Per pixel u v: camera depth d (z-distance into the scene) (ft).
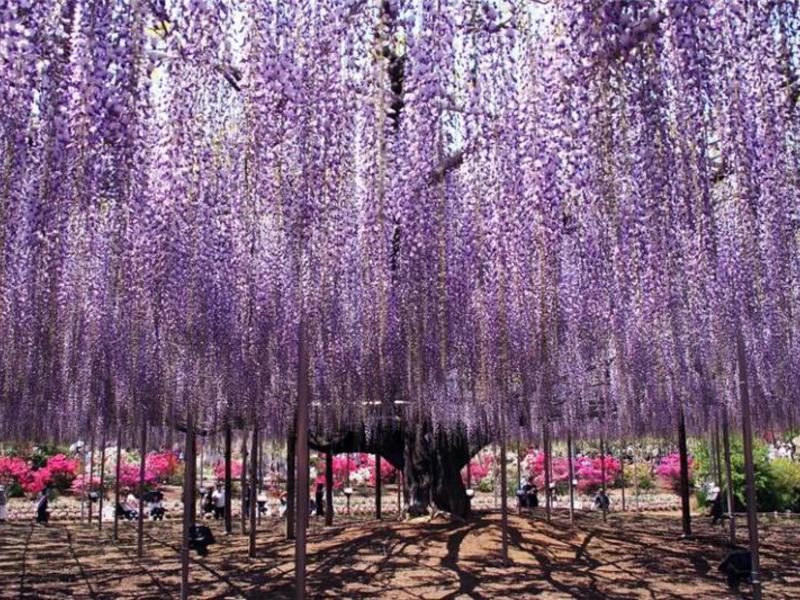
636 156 12.76
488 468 89.81
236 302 20.39
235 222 19.27
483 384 24.03
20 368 24.08
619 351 26.03
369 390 26.40
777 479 67.00
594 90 11.87
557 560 33.30
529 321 20.26
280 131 14.25
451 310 19.29
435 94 13.47
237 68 14.64
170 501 79.51
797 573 33.65
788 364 28.76
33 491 78.84
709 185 12.81
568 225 17.16
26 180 12.34
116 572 34.17
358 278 18.30
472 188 17.19
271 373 24.64
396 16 13.60
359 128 15.52
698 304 19.76
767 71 13.15
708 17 11.00
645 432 48.26
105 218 16.96
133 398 29.86
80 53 11.17
